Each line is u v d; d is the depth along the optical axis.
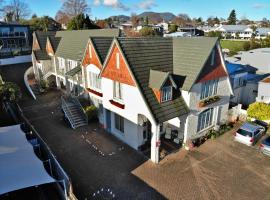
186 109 23.55
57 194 18.47
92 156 23.44
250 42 83.50
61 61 41.03
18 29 68.12
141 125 23.55
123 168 21.70
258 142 26.44
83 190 19.05
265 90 33.88
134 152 24.09
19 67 51.56
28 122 28.19
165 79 20.98
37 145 23.12
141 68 22.61
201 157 23.44
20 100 37.41
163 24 164.62
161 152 23.98
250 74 41.59
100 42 29.66
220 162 22.75
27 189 18.78
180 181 20.17
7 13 105.31
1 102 31.95
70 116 29.98
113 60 23.78
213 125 28.72
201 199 18.38
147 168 21.72
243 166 22.27
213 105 27.00
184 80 23.34
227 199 18.44
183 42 26.36
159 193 18.86
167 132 26.11
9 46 67.19
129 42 23.14
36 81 44.31
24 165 17.17
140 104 21.97
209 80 25.22
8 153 18.33
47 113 33.09
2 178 15.71
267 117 29.38
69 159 22.98
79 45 38.03
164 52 25.61
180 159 23.03
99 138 26.78
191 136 25.67
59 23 108.94
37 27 87.38
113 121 26.78
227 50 79.44
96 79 30.25
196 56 24.27
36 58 43.53
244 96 38.19
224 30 136.38
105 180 20.17
